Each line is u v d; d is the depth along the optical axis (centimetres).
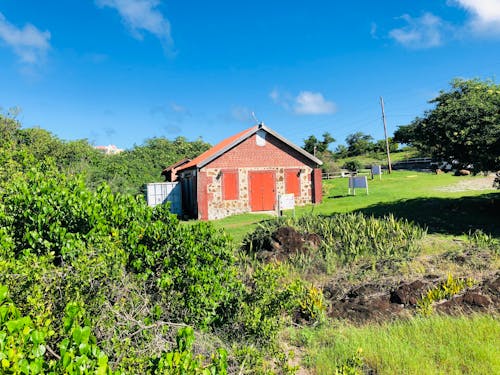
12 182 638
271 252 952
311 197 2277
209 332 463
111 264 418
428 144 1459
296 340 509
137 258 493
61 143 2930
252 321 465
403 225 1080
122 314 380
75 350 235
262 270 549
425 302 579
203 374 260
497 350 428
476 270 741
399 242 977
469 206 1533
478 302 577
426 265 795
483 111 1234
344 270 825
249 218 1906
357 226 1034
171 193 2438
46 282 360
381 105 4066
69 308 275
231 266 558
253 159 2189
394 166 4547
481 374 388
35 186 563
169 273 480
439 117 1352
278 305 508
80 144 3053
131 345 344
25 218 502
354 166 4456
